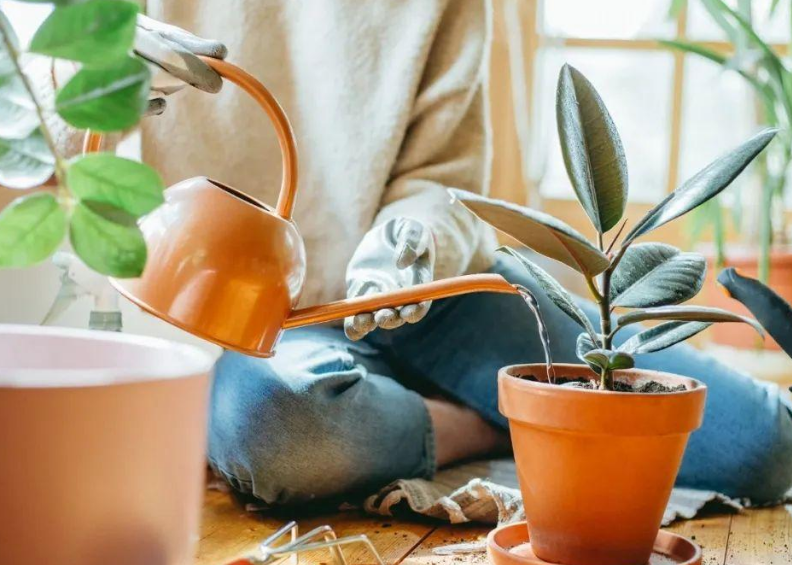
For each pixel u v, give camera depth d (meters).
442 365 1.45
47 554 0.46
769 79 2.22
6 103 0.51
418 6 1.47
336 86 1.45
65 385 0.46
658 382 0.86
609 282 0.78
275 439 1.12
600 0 2.99
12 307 1.37
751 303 0.91
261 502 1.23
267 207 0.81
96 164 0.49
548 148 2.74
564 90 0.76
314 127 1.47
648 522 0.79
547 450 0.77
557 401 0.75
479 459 1.50
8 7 1.06
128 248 0.50
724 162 0.74
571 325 1.46
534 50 2.95
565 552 0.79
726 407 1.31
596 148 0.77
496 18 2.86
